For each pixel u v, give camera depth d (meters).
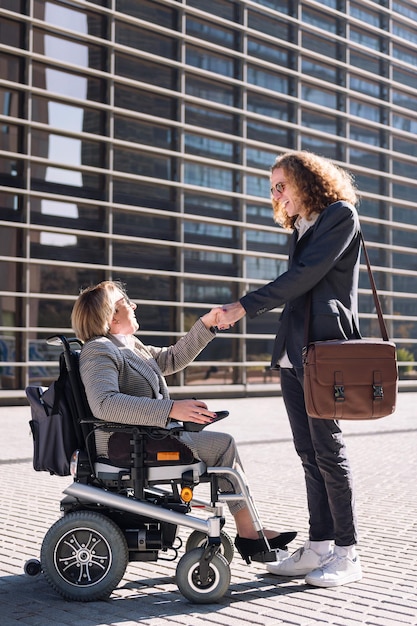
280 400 22.22
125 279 20.89
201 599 3.62
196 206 22.59
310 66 25.89
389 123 28.11
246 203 23.75
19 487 7.06
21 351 19.03
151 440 3.81
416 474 7.99
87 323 4.02
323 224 3.91
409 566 4.32
